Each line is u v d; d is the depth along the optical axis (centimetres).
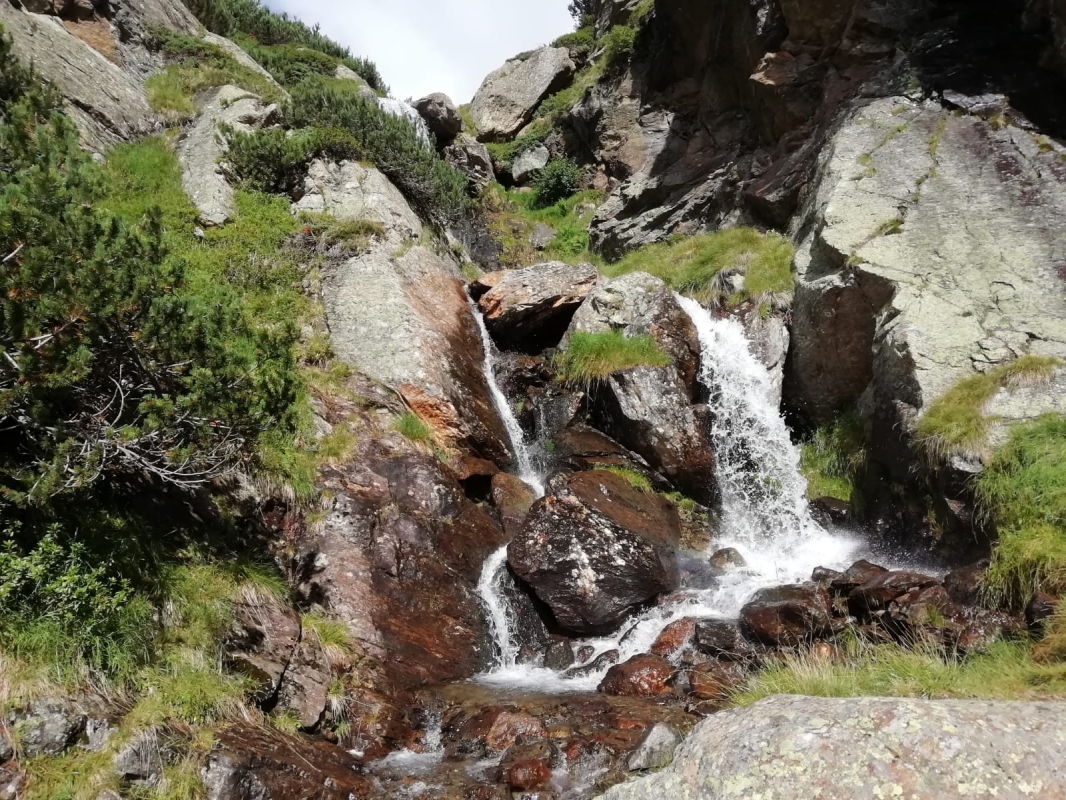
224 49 1520
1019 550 598
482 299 1161
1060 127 1029
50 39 1114
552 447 1000
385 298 1009
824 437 1002
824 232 1012
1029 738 321
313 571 656
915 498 782
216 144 1156
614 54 2059
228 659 498
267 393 548
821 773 323
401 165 1323
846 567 817
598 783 466
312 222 1109
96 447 455
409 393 921
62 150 527
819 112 1345
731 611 723
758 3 1489
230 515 627
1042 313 812
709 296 1191
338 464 777
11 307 411
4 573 400
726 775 342
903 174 1056
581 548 755
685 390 1014
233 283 959
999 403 734
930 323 838
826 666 529
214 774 411
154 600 481
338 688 558
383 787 475
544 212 1953
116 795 374
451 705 600
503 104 2391
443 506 790
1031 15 1166
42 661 394
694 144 1705
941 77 1183
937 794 305
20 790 351
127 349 492
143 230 525
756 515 955
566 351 1080
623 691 616
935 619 593
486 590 756
